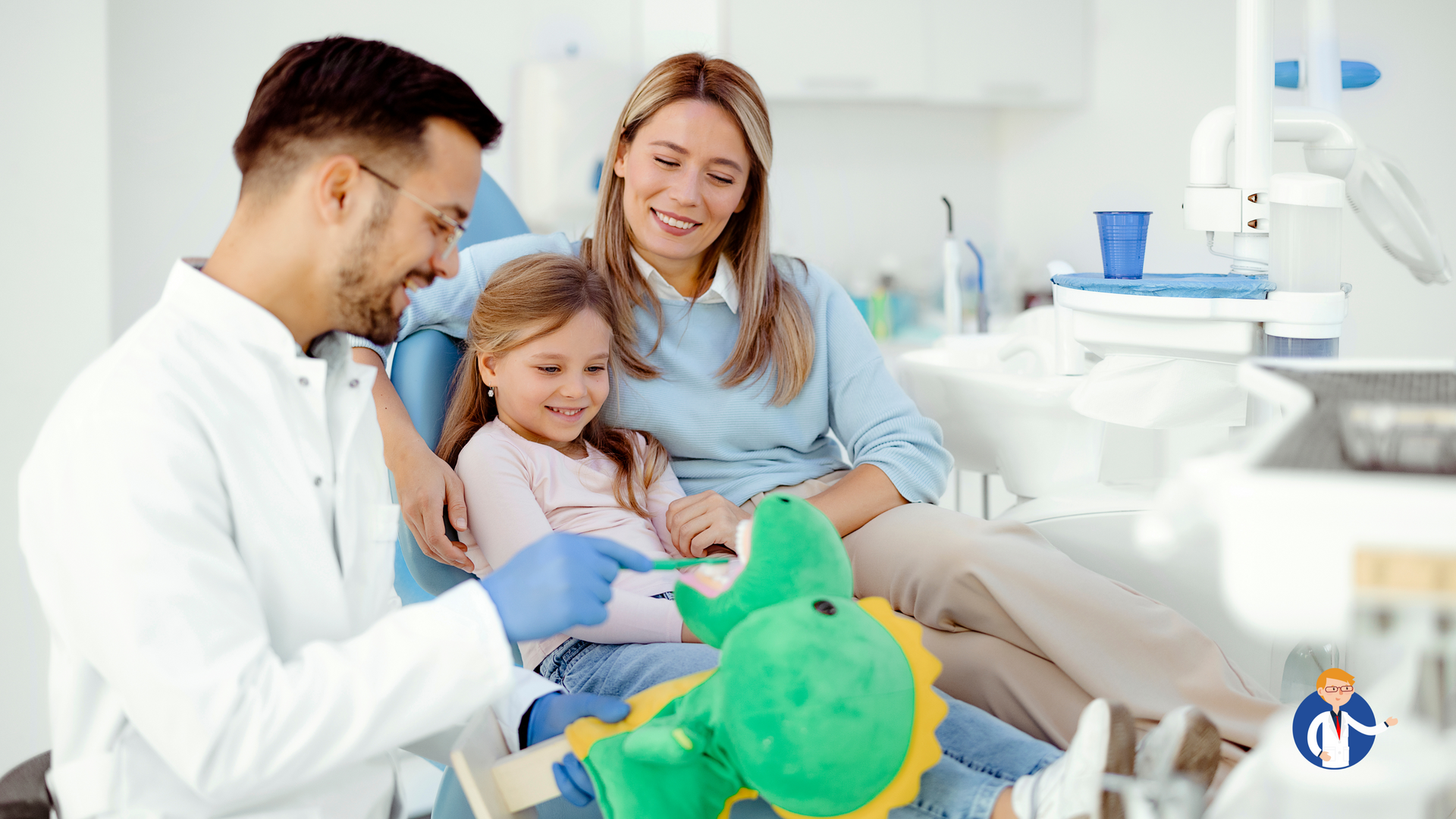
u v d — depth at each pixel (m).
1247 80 1.38
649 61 3.03
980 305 2.46
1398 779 0.56
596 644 1.24
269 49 2.72
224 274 0.90
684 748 0.87
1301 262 1.29
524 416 1.34
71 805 0.82
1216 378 1.37
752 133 1.41
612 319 1.42
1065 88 3.25
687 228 1.40
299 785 0.81
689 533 1.32
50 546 0.79
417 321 1.42
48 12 2.20
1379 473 0.50
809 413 1.54
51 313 2.25
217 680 0.76
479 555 1.34
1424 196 2.14
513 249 1.50
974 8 3.18
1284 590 0.50
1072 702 1.14
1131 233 1.42
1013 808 0.90
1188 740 0.77
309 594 0.88
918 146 3.56
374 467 0.99
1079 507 1.49
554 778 0.94
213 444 0.84
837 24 3.11
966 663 1.21
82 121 2.24
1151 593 1.45
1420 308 2.17
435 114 0.88
